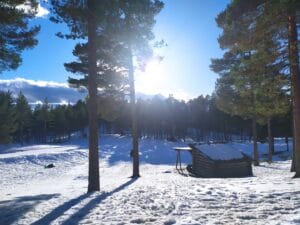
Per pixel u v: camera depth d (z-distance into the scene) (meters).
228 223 7.07
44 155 51.72
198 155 31.48
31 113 109.19
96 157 16.55
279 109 18.75
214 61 33.16
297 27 16.66
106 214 9.27
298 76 16.06
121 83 25.95
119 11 16.97
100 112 27.19
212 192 11.71
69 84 26.91
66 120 111.25
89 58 16.53
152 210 9.31
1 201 14.16
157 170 37.62
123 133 121.38
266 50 16.25
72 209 10.56
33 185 27.42
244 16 16.23
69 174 37.78
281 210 7.97
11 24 15.44
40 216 9.82
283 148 71.00
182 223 7.27
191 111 117.81
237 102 32.78
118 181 22.86
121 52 23.84
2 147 82.56
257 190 11.41
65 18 16.55
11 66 16.56
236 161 28.12
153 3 19.98
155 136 117.81
